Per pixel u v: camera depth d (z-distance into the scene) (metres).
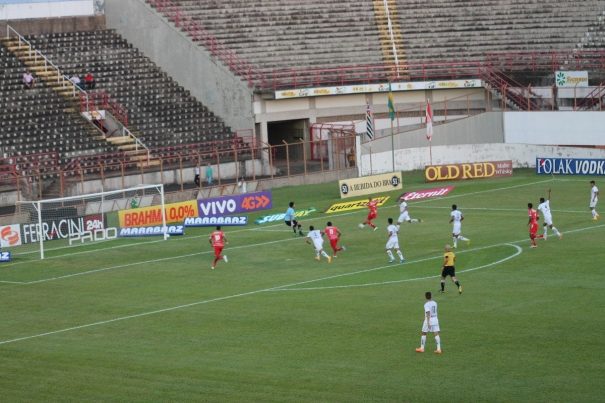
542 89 156.75
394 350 64.50
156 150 144.12
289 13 166.75
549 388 55.94
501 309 73.31
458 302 76.19
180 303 81.56
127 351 68.06
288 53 160.50
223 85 155.12
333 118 158.75
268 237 109.88
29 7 163.62
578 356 61.34
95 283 91.62
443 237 103.81
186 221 119.44
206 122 154.00
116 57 160.38
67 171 130.12
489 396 55.09
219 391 58.12
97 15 167.12
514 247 96.12
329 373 60.41
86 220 114.62
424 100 161.12
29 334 74.69
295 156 160.50
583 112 148.88
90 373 63.38
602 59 159.38
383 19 168.88
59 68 154.75
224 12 164.25
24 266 101.75
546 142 151.88
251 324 73.25
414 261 93.00
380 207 124.94
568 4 171.00
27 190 130.38
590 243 96.00
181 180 136.00
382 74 159.50
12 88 147.25
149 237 114.75
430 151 145.12
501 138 155.38
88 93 150.38
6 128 140.12
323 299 79.75
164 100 155.38
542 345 63.94
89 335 73.25
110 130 148.62
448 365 60.81
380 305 76.56
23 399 58.91
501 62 162.50
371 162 149.25
